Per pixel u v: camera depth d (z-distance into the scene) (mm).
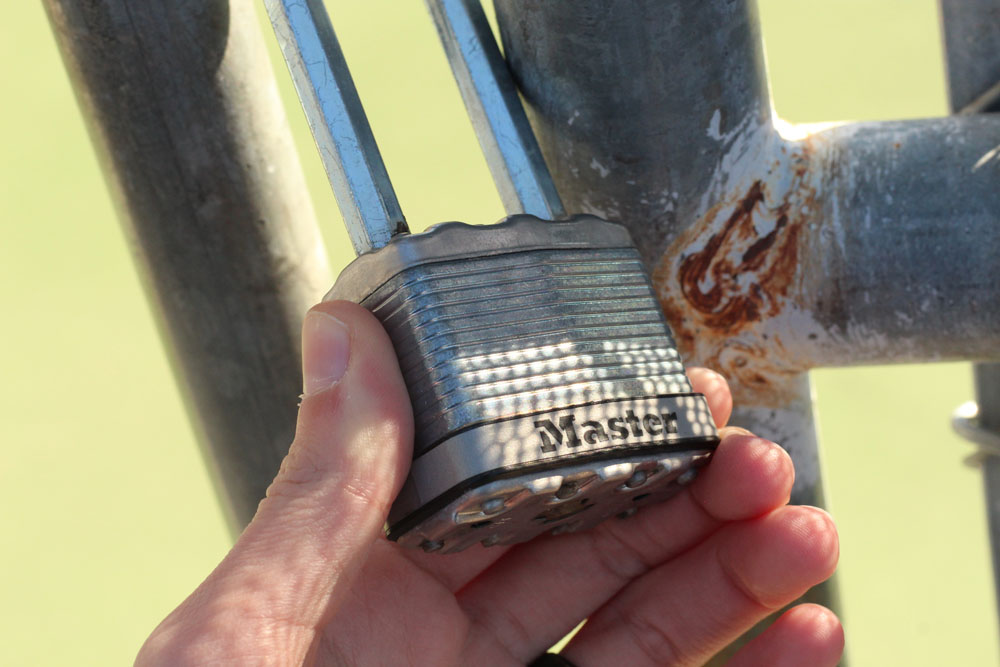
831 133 325
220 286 352
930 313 318
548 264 311
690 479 327
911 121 323
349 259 775
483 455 296
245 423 367
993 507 395
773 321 331
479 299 305
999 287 312
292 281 357
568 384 303
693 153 319
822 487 368
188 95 334
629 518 362
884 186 317
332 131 317
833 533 342
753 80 318
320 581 316
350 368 307
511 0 316
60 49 336
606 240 319
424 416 304
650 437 306
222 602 313
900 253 317
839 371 837
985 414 384
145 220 348
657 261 331
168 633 313
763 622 374
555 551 368
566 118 322
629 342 312
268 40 800
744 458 337
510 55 329
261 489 376
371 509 313
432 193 797
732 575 354
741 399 343
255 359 360
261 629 313
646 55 308
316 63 317
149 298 362
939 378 815
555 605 370
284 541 314
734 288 329
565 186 333
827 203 321
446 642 364
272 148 348
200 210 344
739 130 319
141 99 333
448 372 300
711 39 309
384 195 316
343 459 310
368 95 868
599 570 369
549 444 299
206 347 360
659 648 365
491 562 371
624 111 315
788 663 348
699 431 313
